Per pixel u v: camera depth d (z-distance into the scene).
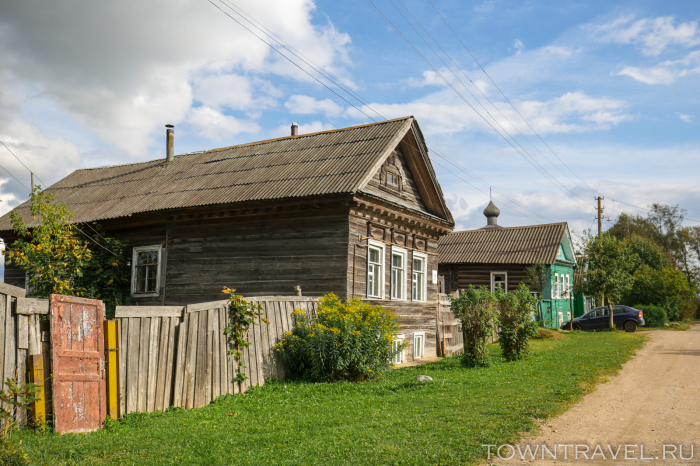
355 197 15.30
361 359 12.75
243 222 17.11
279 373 12.55
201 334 10.30
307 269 15.90
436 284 21.19
